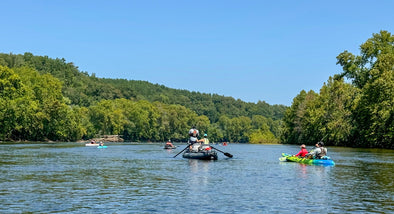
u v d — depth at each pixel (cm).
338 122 7931
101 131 14288
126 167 2842
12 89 9919
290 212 1319
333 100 8556
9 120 9600
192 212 1312
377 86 6850
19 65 19238
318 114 8994
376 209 1369
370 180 2112
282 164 3206
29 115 10000
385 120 6525
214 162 3425
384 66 7188
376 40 8200
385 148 7000
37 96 11050
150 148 7200
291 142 12444
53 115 10862
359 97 7606
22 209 1345
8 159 3519
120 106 16800
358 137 7744
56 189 1762
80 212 1308
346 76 8675
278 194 1650
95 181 2034
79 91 19262
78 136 11906
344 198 1564
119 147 7744
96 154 4653
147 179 2127
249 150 6844
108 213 1295
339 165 3105
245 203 1459
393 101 6494
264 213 1304
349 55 8506
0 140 9781
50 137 11294
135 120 16588
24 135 10475
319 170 2670
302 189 1786
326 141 8725
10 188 1784
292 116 12475
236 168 2805
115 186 1861
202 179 2134
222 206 1405
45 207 1380
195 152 3934
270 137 15288
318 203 1465
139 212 1310
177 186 1866
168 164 3145
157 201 1491
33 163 3106
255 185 1908
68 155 4306
